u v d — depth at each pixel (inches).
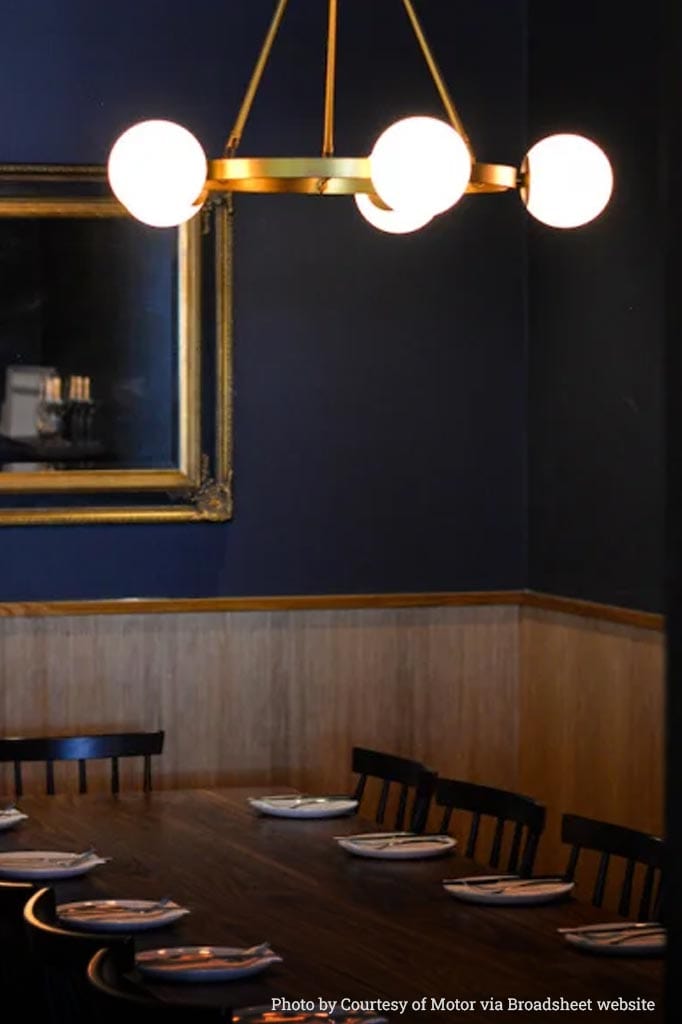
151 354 253.9
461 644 268.1
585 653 249.4
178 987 122.4
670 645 56.6
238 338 259.0
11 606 251.0
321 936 137.1
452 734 267.9
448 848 167.0
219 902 149.0
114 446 253.3
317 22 260.4
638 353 233.6
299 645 261.9
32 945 119.3
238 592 260.1
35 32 249.8
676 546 56.2
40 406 250.4
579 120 250.5
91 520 252.8
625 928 136.1
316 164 162.1
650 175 229.3
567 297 255.3
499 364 269.6
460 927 139.4
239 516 260.1
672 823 56.4
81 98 251.4
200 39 255.8
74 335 251.3
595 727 245.9
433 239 266.4
